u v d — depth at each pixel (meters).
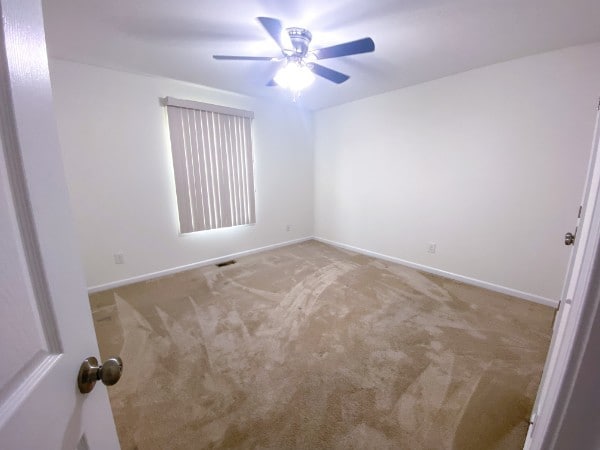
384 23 1.64
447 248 2.86
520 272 2.41
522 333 1.90
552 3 1.44
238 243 3.58
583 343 0.33
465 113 2.52
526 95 2.18
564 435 0.35
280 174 3.86
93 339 0.52
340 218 3.99
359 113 3.45
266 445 1.16
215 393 1.42
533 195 2.26
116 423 1.26
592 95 1.92
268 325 2.03
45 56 0.42
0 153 0.34
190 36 1.80
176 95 2.78
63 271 0.44
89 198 2.49
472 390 1.42
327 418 1.28
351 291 2.57
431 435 1.19
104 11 1.51
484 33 1.76
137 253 2.81
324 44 1.89
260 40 1.85
